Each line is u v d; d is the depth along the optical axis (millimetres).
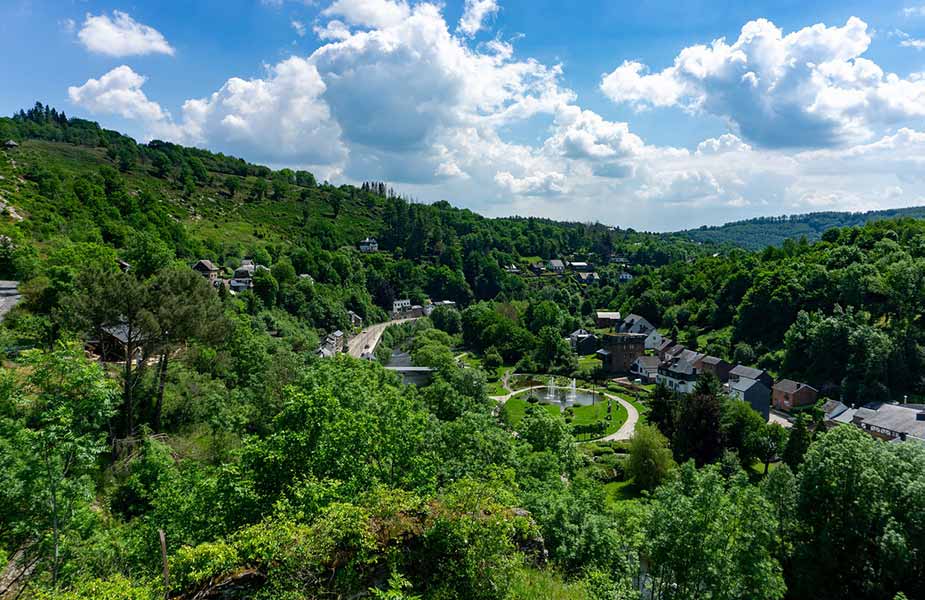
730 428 51969
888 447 28578
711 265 140125
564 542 20766
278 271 102375
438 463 23344
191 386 34062
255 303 78812
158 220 99500
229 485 13781
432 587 10773
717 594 19453
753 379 71688
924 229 103062
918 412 54156
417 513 11664
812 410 67000
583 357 111938
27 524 12109
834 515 27344
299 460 14266
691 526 19875
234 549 10094
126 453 24859
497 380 91438
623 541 23516
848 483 26797
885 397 64500
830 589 26750
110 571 13109
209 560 9789
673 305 129125
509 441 32844
